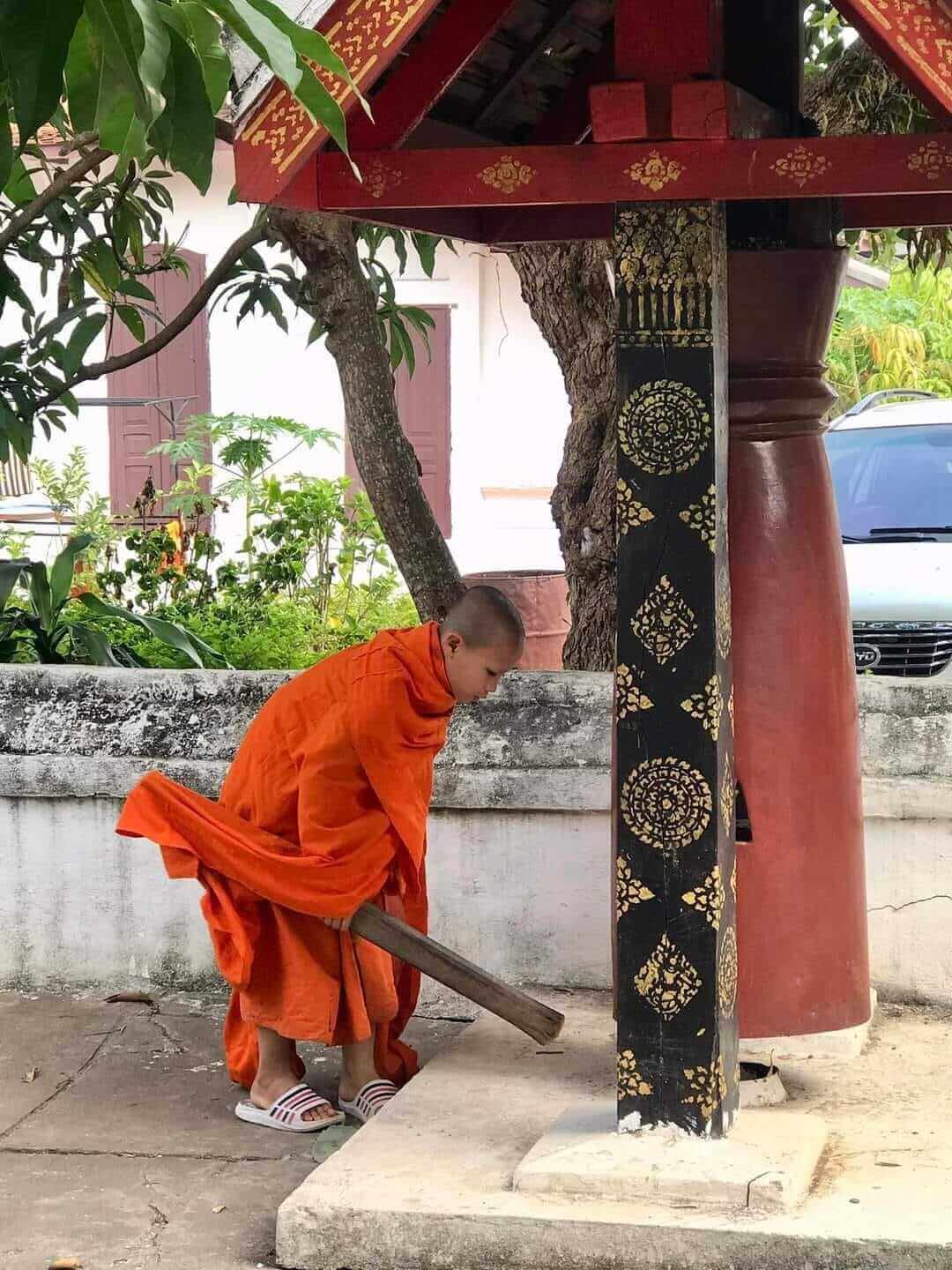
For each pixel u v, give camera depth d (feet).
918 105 16.48
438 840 15.12
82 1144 12.34
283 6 9.45
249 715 15.24
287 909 12.47
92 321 17.51
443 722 12.29
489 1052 13.30
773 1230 9.60
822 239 12.39
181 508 31.73
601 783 14.61
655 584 10.34
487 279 49.67
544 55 13.44
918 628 22.21
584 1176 10.16
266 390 49.06
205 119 6.80
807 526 12.46
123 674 15.46
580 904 14.92
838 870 12.52
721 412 10.40
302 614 23.89
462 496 50.62
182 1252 10.55
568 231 14.48
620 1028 10.65
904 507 25.46
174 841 12.34
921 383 50.42
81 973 15.84
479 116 13.50
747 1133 10.74
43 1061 14.08
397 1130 11.51
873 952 14.48
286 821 12.57
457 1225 10.01
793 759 12.32
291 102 9.39
